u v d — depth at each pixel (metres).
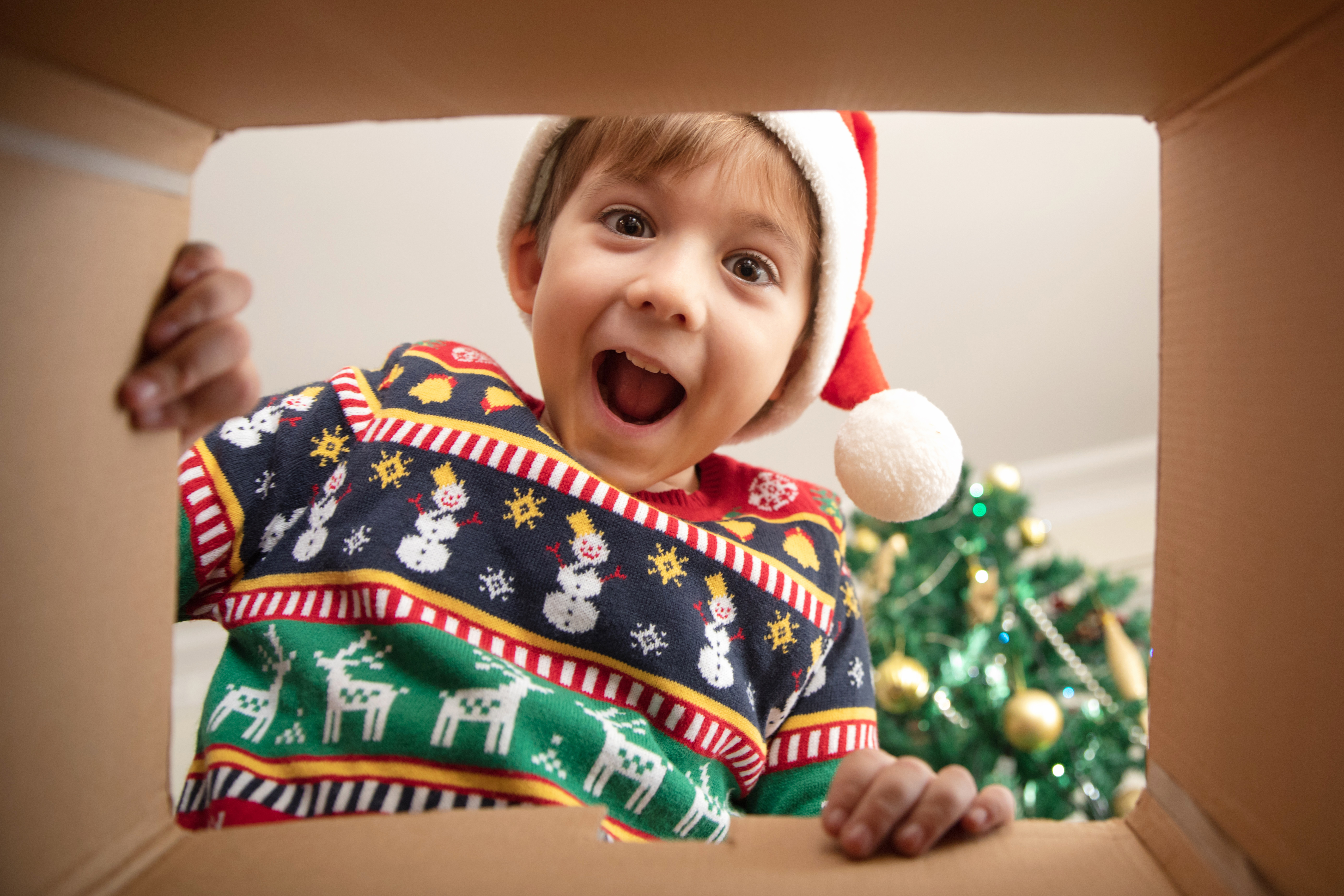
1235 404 0.40
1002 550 1.58
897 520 0.77
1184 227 0.44
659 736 0.63
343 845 0.38
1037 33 0.35
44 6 0.30
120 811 0.37
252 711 0.58
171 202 0.40
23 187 0.32
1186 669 0.43
